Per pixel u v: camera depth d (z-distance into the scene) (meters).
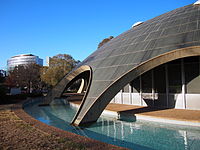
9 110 14.92
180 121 9.94
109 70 13.28
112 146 5.91
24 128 8.55
